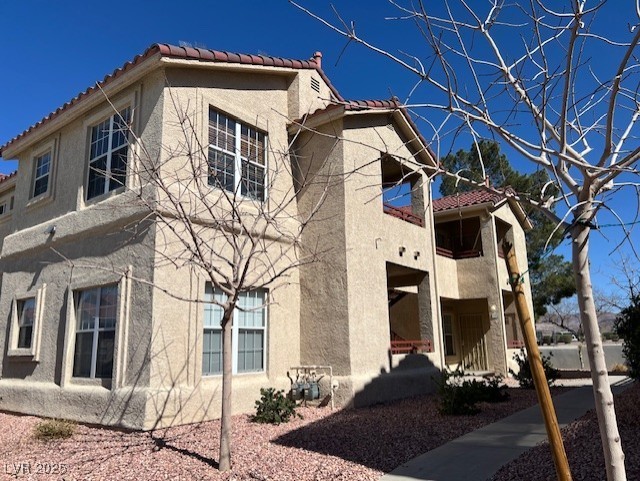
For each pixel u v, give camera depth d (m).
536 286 26.28
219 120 12.04
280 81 14.00
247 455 7.50
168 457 7.47
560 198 4.36
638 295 10.76
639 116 4.54
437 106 4.43
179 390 9.74
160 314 9.71
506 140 4.45
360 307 12.59
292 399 11.08
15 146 14.99
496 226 22.30
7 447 8.44
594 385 3.90
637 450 6.95
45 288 12.52
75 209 12.24
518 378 16.27
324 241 12.89
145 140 10.87
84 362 11.00
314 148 13.61
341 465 6.89
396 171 15.98
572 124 4.66
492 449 7.62
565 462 4.05
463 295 20.55
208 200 10.94
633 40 3.77
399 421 10.09
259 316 11.98
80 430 9.62
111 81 11.72
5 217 17.39
